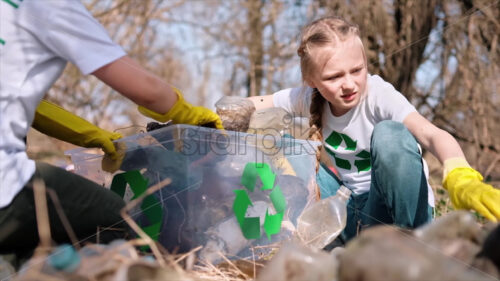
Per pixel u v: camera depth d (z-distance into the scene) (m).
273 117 1.96
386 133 1.63
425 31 5.00
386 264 0.80
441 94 5.24
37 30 1.34
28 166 1.36
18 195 1.35
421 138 1.63
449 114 5.18
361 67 1.80
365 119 1.90
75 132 1.70
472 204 1.29
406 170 1.58
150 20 7.07
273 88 7.25
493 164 4.29
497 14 4.88
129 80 1.44
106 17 6.40
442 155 1.51
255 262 1.48
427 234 0.98
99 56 1.38
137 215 1.58
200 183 1.50
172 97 1.53
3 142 1.33
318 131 2.02
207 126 1.67
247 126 1.84
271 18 7.10
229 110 1.80
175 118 1.56
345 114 1.94
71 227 1.48
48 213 1.42
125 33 6.80
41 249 1.11
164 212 1.51
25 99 1.35
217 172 1.53
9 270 1.31
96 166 1.73
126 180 1.63
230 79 7.89
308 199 1.86
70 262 0.96
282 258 0.97
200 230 1.48
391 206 1.62
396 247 0.83
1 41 1.32
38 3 1.33
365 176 1.97
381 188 1.66
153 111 1.53
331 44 1.76
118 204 1.56
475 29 4.92
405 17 5.00
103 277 0.91
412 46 5.00
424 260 0.80
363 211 1.88
